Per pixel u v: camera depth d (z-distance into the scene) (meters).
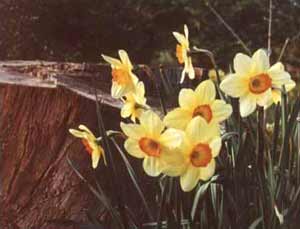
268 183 0.90
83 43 3.93
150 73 1.00
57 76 1.49
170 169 0.81
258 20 3.82
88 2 3.83
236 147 0.93
